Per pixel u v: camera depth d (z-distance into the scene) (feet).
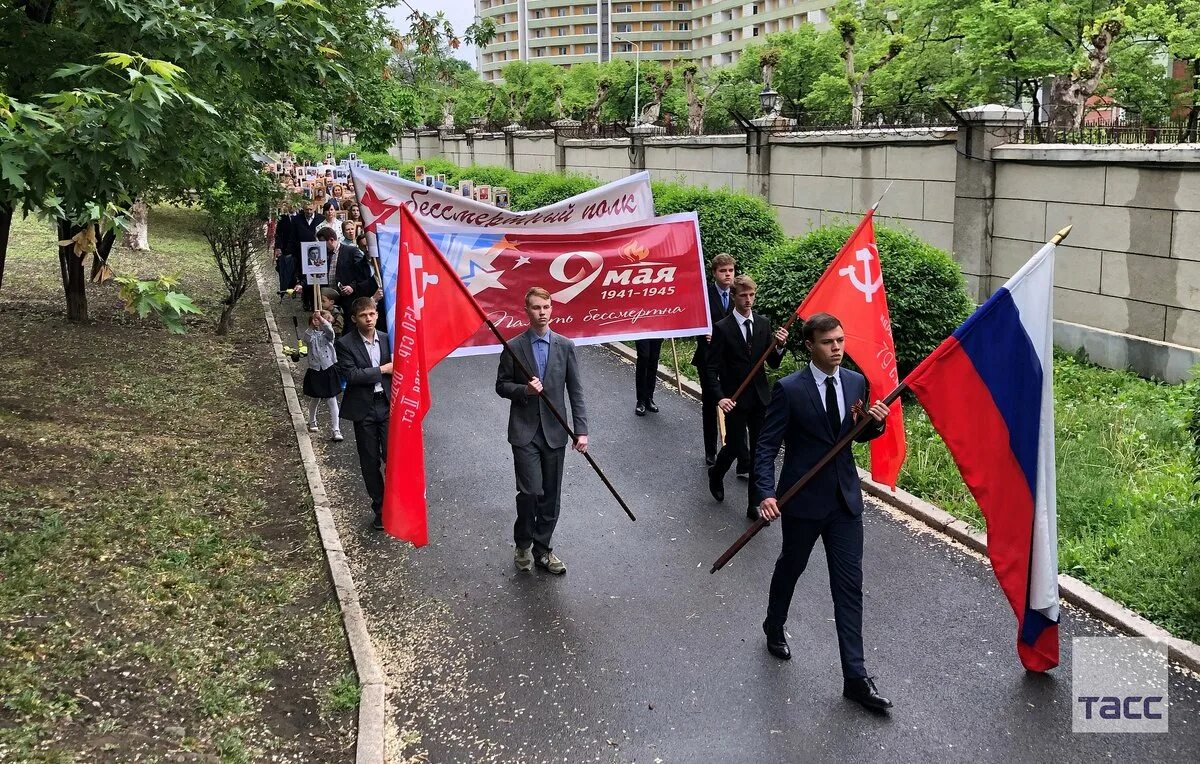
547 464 22.38
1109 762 15.47
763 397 26.22
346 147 161.17
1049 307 17.49
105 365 37.99
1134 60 68.44
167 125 22.39
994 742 16.02
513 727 16.72
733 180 71.00
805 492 17.21
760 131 65.67
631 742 16.25
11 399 31.12
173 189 26.40
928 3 83.82
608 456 31.19
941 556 23.36
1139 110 66.95
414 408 20.71
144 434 30.19
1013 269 45.42
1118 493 25.49
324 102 47.78
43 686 15.60
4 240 29.89
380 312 36.68
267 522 25.20
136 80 18.85
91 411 31.58
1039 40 71.82
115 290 55.01
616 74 159.53
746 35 311.88
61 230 43.39
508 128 117.91
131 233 71.15
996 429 17.70
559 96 135.95
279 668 18.21
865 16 113.70
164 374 38.19
